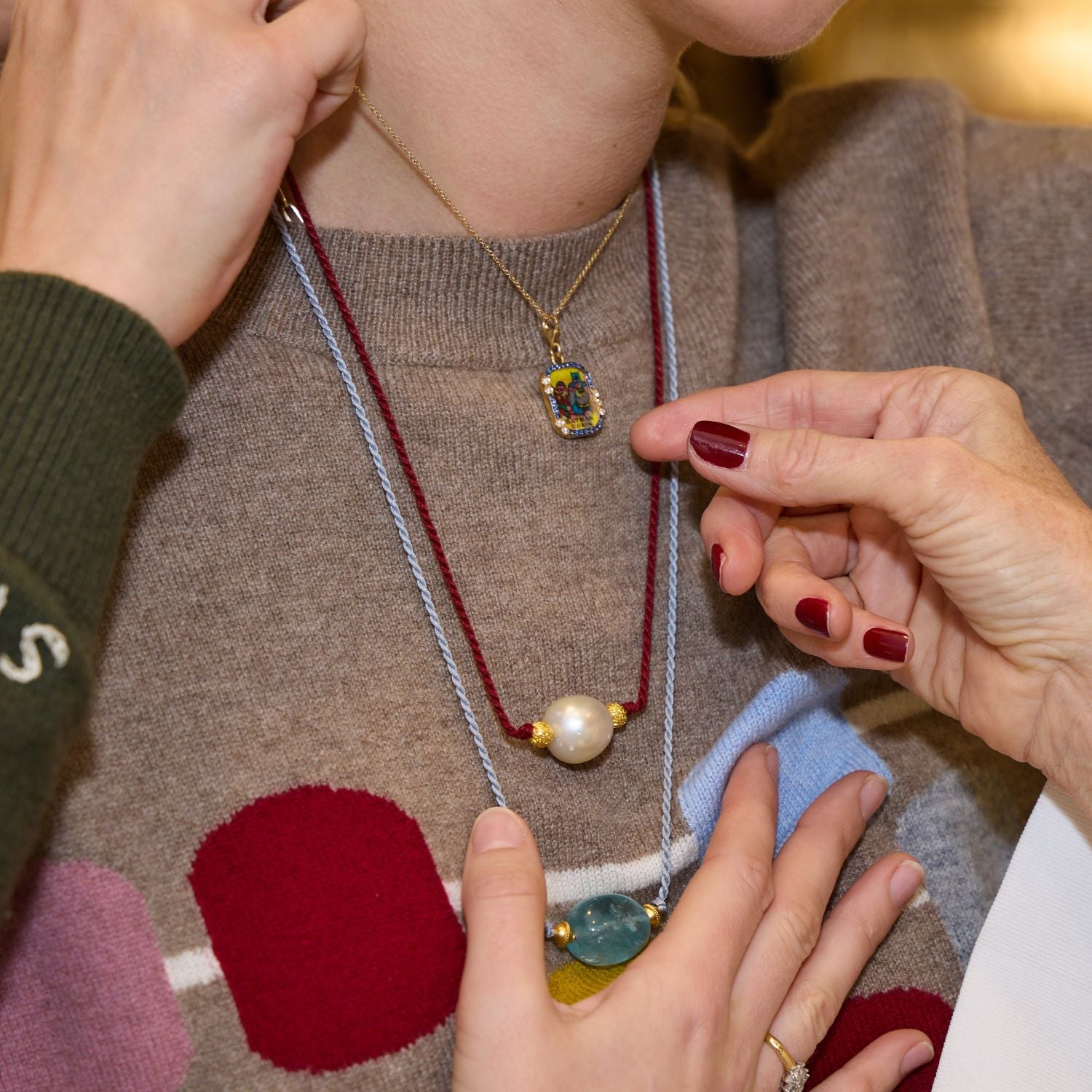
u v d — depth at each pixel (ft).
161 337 2.25
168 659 2.55
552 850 2.72
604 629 2.93
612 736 2.86
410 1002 2.45
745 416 2.97
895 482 2.54
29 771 2.02
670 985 2.37
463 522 2.87
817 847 2.81
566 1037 2.27
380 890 2.50
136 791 2.46
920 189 3.63
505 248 2.95
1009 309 3.59
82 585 2.14
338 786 2.55
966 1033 2.78
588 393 3.04
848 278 3.52
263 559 2.68
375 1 2.67
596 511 3.03
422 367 2.94
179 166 2.24
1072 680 2.65
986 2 8.64
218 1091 2.36
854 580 3.11
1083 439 3.50
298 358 2.85
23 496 2.10
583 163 2.92
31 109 2.35
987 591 2.61
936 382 2.84
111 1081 2.38
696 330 3.34
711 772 2.90
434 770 2.67
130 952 2.39
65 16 2.34
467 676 2.78
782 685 3.04
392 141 2.83
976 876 3.19
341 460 2.81
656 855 2.79
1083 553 2.54
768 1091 2.60
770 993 2.57
